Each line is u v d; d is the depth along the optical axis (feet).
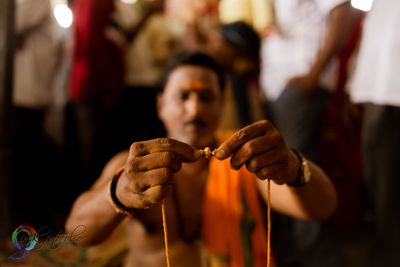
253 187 4.53
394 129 6.39
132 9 9.88
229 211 4.46
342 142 8.49
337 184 8.62
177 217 4.52
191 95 4.88
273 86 8.78
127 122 10.04
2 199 6.43
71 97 9.50
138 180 2.91
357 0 8.05
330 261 8.02
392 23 6.19
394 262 6.71
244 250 4.39
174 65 5.11
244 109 8.66
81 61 9.34
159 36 9.87
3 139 6.41
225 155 2.93
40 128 9.85
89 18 9.25
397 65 6.12
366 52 6.55
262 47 8.98
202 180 4.67
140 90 9.93
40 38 9.35
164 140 2.92
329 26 8.03
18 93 9.33
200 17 9.96
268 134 3.01
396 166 6.50
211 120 4.91
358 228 8.85
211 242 4.42
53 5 9.61
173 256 4.48
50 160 9.97
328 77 8.34
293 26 8.48
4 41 6.31
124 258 5.84
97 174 10.06
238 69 8.71
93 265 5.57
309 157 8.48
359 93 6.66
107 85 9.48
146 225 4.50
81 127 9.82
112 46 9.52
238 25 8.71
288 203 4.23
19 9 9.00
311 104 8.34
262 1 8.68
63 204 9.93
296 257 8.11
